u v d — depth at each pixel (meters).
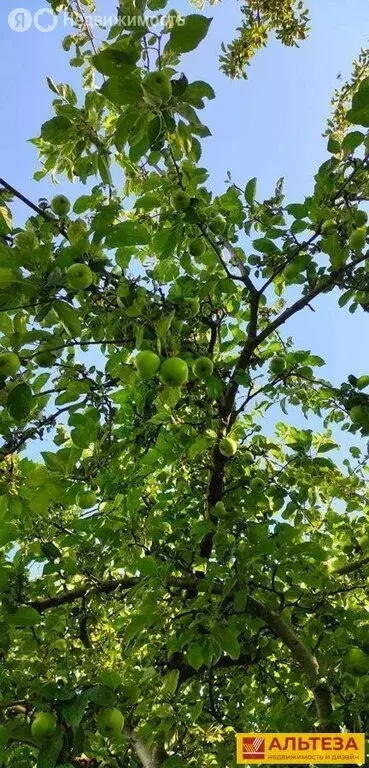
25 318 3.34
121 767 5.02
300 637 5.09
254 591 4.82
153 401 4.53
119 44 2.81
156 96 2.78
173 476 5.56
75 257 3.20
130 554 4.70
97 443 4.06
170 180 4.26
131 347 3.72
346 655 4.23
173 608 4.71
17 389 3.30
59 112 3.86
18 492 3.65
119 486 4.36
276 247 4.74
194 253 4.51
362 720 4.21
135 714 4.79
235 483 5.52
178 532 5.05
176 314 4.29
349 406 4.71
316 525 6.25
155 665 5.41
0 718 2.84
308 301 4.78
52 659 4.57
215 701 6.07
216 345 5.94
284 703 5.23
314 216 4.41
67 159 4.43
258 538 4.48
